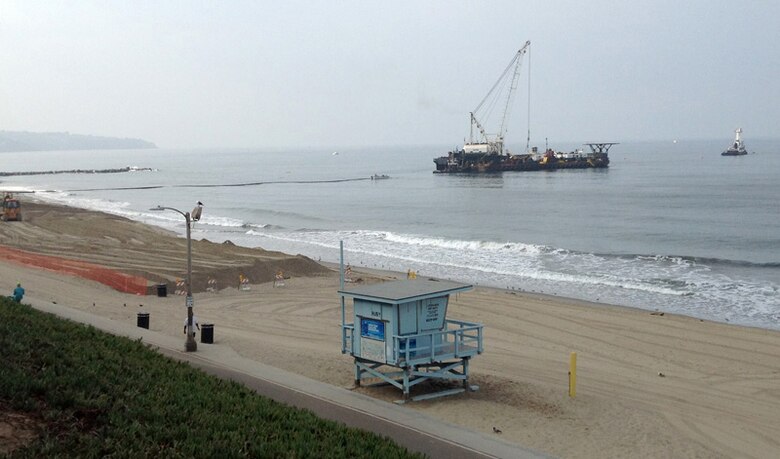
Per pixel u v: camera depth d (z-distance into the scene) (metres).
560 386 25.50
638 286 49.44
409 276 48.44
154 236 73.12
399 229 90.94
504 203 123.12
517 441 19.66
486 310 39.84
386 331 22.78
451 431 19.69
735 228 82.81
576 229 85.81
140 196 151.00
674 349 31.95
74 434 13.63
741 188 137.75
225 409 17.45
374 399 22.56
